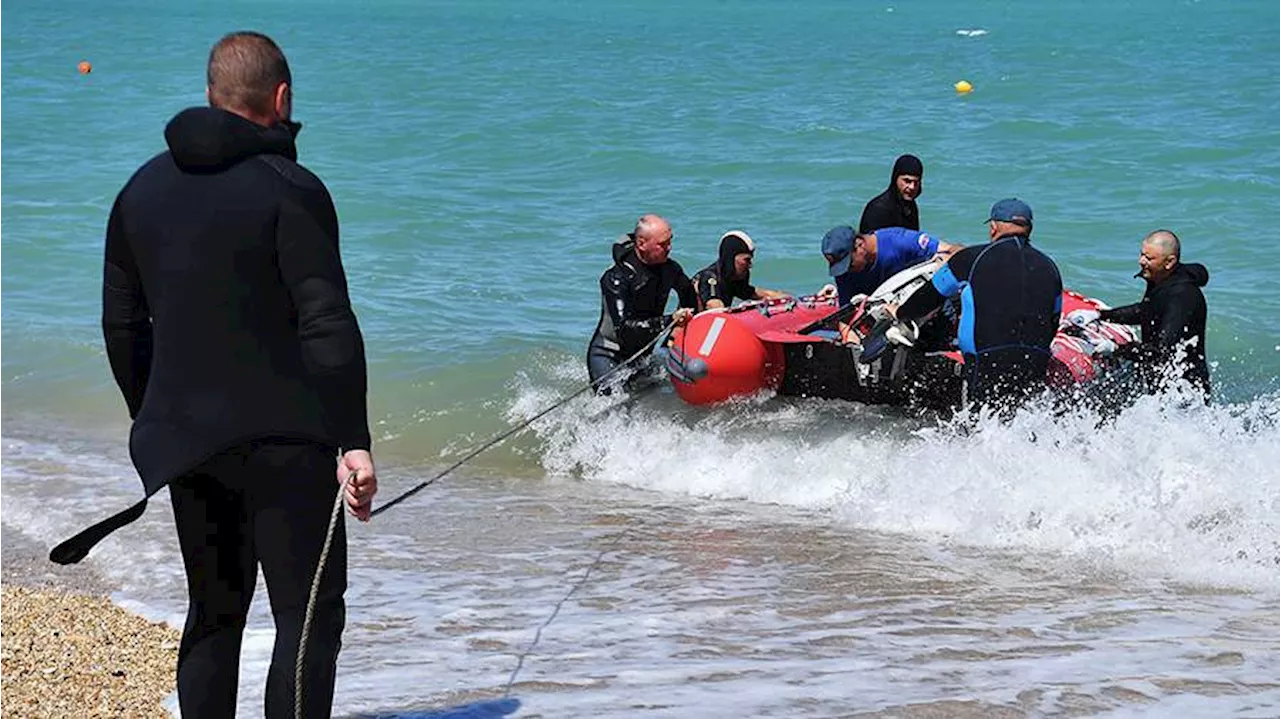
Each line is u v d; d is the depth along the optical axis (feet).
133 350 14.55
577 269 59.26
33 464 34.47
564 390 40.65
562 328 48.96
